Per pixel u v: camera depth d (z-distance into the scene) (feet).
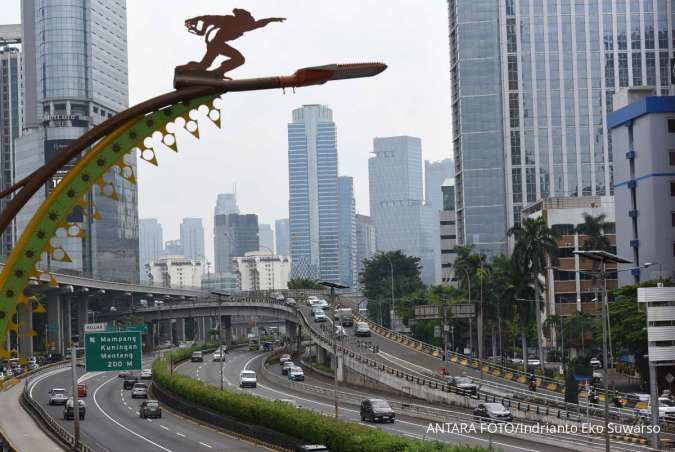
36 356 608.19
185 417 306.35
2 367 486.79
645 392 333.62
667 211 427.74
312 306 591.37
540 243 399.24
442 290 560.61
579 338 476.13
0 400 369.91
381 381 362.12
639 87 464.24
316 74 61.87
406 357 424.05
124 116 59.72
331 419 191.11
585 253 163.63
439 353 429.38
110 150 59.88
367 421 264.93
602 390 309.42
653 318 181.47
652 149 427.74
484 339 577.43
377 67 62.64
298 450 170.60
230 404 257.96
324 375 453.58
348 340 473.26
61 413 326.65
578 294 556.51
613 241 564.71
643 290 181.88
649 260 431.43
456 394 305.73
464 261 488.85
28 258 58.59
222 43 61.21
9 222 58.75
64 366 550.77
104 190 60.03
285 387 401.49
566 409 248.32
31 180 59.00
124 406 349.82
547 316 528.22
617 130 456.04
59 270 624.18
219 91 61.11
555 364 480.64
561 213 565.12
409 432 236.02
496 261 510.17
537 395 295.28
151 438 247.50
